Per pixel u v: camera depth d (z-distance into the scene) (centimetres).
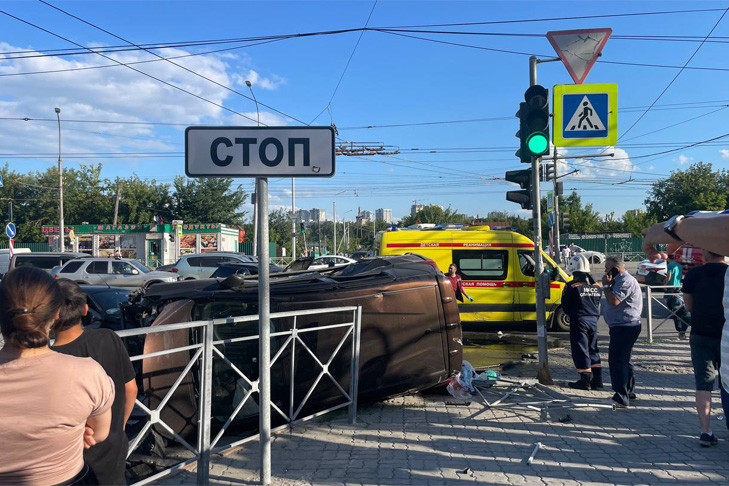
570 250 3625
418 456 483
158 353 389
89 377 210
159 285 609
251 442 519
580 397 670
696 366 509
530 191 765
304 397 554
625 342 623
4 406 195
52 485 202
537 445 497
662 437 534
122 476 286
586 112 845
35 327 200
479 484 427
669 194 4819
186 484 426
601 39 841
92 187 5769
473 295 1216
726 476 441
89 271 2008
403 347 617
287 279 618
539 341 742
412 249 1254
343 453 489
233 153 416
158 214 5762
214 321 430
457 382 652
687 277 514
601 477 440
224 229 4575
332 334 575
